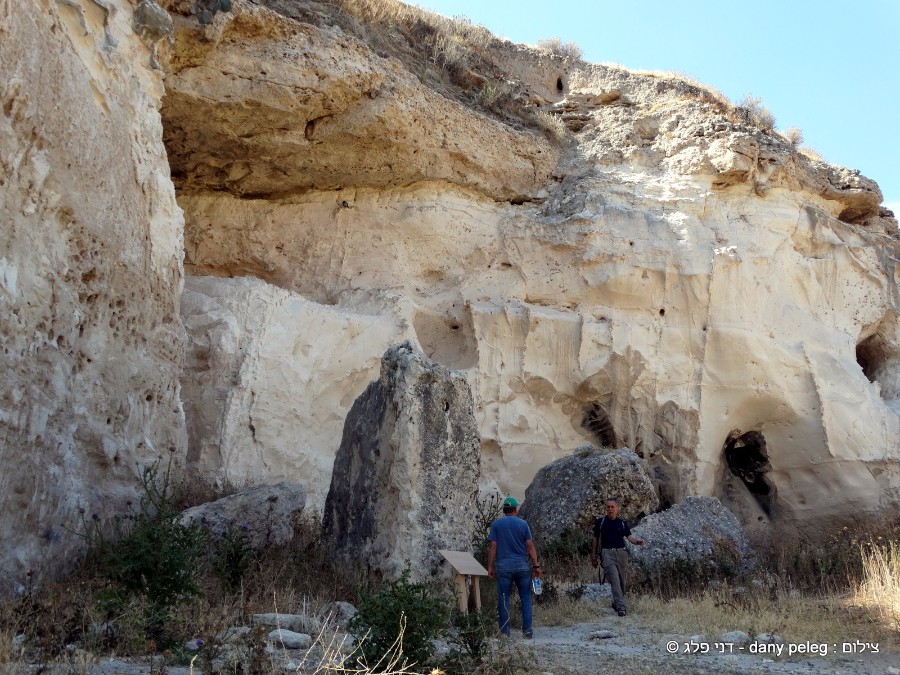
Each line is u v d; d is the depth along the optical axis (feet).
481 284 49.03
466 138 48.62
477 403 46.14
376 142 44.45
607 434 49.16
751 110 62.13
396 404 25.90
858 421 49.32
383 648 16.43
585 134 56.95
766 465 50.29
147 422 28.22
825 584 31.89
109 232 26.30
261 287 39.27
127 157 28.32
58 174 23.20
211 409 35.86
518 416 46.85
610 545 27.86
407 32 55.67
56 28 23.73
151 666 14.73
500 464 46.16
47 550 20.71
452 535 25.21
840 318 53.21
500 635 21.17
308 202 47.50
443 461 25.75
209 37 35.76
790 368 49.34
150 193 30.04
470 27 64.54
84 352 24.76
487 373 46.83
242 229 45.96
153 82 31.55
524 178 52.54
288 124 41.19
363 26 48.49
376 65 42.83
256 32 38.45
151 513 26.07
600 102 60.39
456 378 26.94
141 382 27.99
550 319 47.80
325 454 39.68
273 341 38.27
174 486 27.71
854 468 48.60
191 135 40.60
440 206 48.91
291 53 39.14
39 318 22.17
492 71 60.13
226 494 31.63
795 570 35.01
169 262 30.83
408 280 47.62
